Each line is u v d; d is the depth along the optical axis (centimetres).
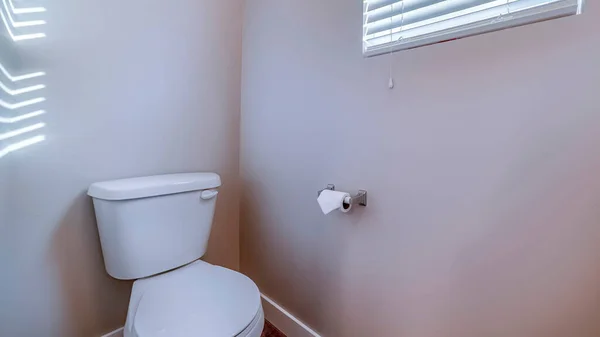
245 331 85
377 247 108
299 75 133
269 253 156
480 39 81
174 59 140
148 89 132
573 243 71
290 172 141
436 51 89
